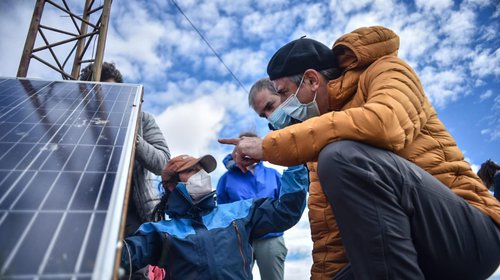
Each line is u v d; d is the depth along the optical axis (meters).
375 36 1.89
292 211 2.94
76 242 0.81
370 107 1.47
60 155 1.25
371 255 1.35
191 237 2.70
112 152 1.30
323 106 2.07
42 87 2.25
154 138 3.50
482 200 1.58
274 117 2.39
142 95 2.34
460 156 1.72
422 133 1.71
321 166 1.46
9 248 0.78
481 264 1.46
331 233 2.01
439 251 1.42
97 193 1.01
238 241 2.80
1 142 1.33
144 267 2.42
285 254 3.99
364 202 1.37
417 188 1.42
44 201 0.96
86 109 1.84
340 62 2.04
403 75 1.66
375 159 1.42
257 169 4.49
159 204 3.13
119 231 0.86
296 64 2.06
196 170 3.09
